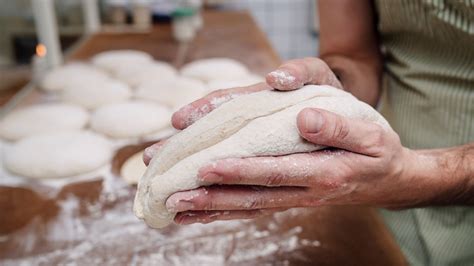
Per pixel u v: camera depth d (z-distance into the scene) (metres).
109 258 0.79
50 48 1.63
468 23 0.70
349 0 0.91
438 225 0.84
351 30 0.92
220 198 0.47
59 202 0.95
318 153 0.50
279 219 0.88
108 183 1.02
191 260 0.78
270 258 0.78
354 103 0.54
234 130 0.51
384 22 0.86
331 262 0.77
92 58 1.82
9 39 1.43
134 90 1.54
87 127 1.30
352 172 0.50
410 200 0.62
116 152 1.15
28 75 1.53
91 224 0.88
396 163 0.55
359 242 0.81
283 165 0.47
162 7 2.40
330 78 0.61
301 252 0.79
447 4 0.71
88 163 1.06
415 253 0.89
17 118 1.26
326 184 0.49
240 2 2.94
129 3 2.30
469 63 0.74
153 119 1.26
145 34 2.15
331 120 0.47
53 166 1.03
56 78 1.53
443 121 0.80
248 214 0.52
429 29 0.76
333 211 0.90
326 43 0.95
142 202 0.52
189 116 0.57
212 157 0.47
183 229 0.86
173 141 0.52
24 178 1.04
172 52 1.91
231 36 2.14
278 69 0.54
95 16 2.19
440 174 0.61
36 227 0.87
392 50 0.89
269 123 0.49
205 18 2.48
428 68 0.80
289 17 3.05
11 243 0.83
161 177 0.49
